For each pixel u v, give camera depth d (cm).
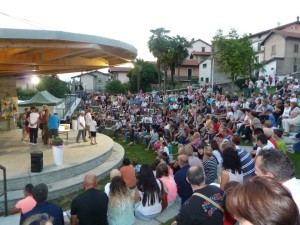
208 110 1741
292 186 239
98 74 6919
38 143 1288
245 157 502
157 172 584
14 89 1772
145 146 1625
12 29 718
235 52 3111
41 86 4428
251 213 112
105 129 2052
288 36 4019
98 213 419
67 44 824
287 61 4084
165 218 538
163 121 1808
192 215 292
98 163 1055
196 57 5956
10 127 1747
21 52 982
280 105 1299
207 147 608
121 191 475
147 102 2747
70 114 2775
